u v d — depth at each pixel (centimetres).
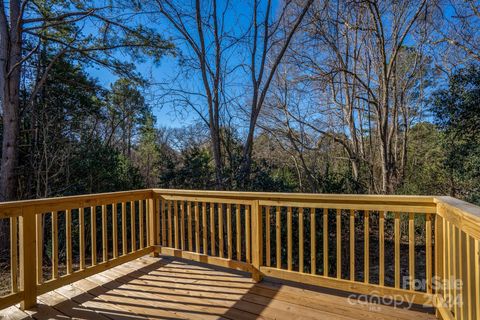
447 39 832
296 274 285
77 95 851
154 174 994
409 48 1063
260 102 729
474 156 632
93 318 242
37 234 266
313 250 281
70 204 295
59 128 698
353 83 1027
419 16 852
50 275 484
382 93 1017
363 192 711
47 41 755
